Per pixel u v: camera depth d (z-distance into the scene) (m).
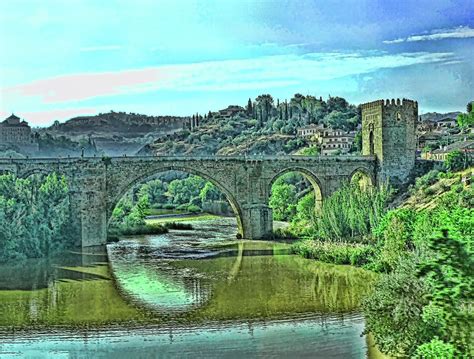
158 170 151.38
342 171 165.75
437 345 43.28
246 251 130.75
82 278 97.94
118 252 131.00
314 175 163.25
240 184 157.38
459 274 37.47
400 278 56.25
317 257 116.88
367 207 122.12
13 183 128.75
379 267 99.06
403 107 167.50
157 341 61.97
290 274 99.75
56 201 138.12
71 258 121.56
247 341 61.56
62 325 68.50
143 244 146.62
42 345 61.19
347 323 67.69
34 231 123.25
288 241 149.75
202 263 113.88
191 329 66.44
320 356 56.59
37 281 95.19
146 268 108.06
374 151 170.50
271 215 157.38
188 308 76.00
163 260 118.19
